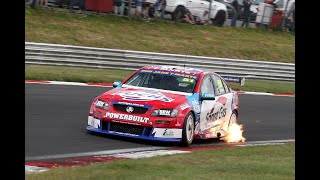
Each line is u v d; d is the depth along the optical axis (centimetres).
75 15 4088
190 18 4606
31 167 1021
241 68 3600
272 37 4975
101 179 902
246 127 2052
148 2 4400
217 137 1650
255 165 1143
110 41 3850
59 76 2662
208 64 3462
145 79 1585
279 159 1287
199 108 1527
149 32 4238
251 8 4938
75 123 1658
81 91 2402
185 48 4125
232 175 1017
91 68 3108
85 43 3694
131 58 3234
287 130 2070
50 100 2042
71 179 891
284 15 5156
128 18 4331
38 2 3975
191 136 1488
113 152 1278
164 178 930
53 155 1177
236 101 1803
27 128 1475
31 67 2817
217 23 4759
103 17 4212
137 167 1024
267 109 2581
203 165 1115
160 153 1291
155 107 1421
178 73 1602
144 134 1411
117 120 1427
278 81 3775
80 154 1218
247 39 4731
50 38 3584
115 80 2853
